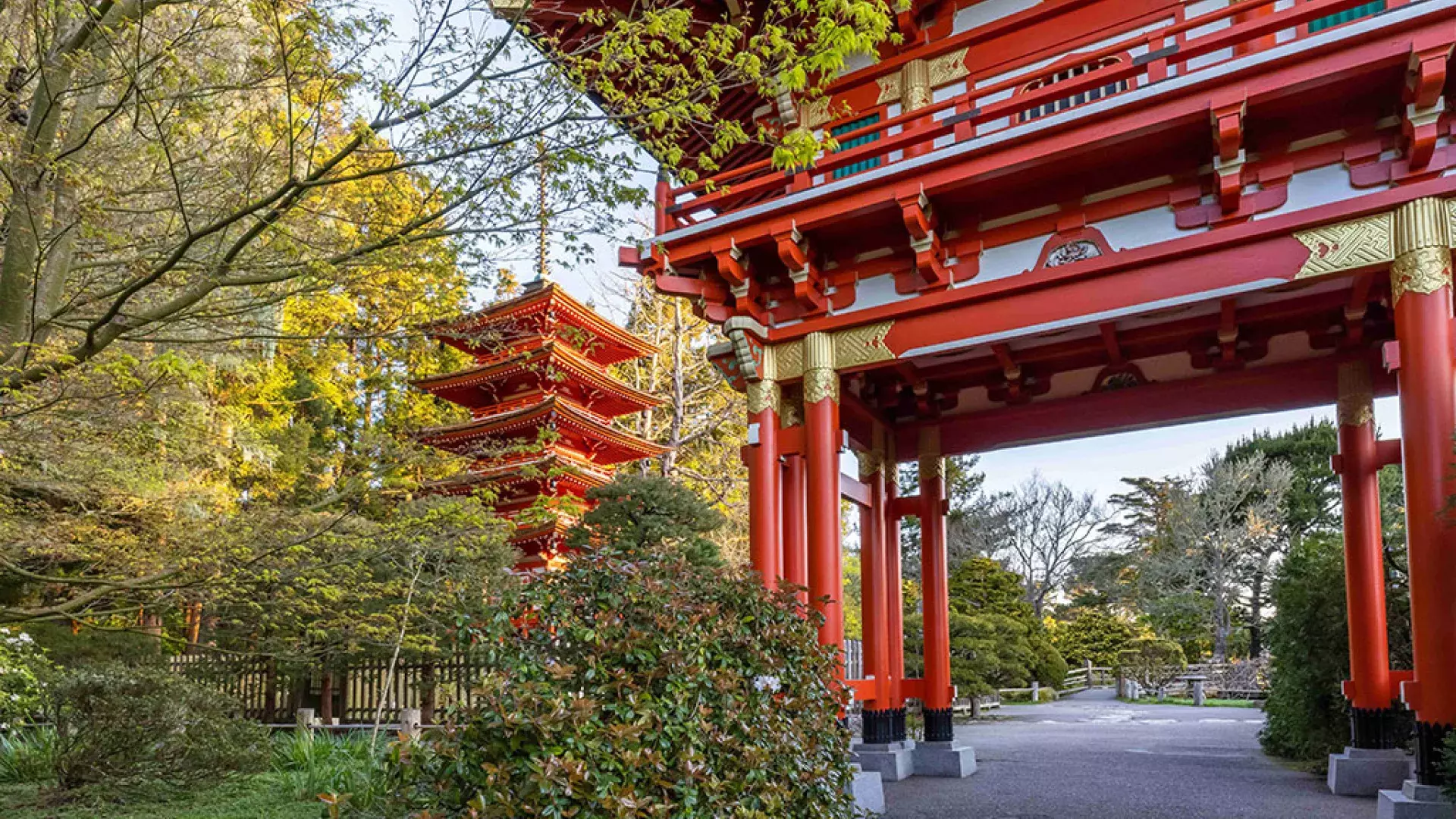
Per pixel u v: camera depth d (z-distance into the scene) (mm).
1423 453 7477
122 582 7504
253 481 17406
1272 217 8328
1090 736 17828
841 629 9742
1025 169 9000
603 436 24641
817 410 10195
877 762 11594
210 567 7797
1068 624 43188
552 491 22672
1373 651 10305
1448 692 7223
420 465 9289
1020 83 9273
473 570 12578
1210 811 9070
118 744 8680
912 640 26172
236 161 7754
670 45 11031
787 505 11359
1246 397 11359
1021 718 23734
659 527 11578
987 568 30453
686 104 6539
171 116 7387
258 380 19312
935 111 9578
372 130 5926
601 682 4305
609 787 3717
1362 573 10477
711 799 4238
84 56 6281
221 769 9375
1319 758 12969
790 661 5621
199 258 7676
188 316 6762
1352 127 8250
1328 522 36719
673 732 4219
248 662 16391
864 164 11508
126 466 10953
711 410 30047
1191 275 8656
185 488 12562
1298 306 10039
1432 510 7387
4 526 9391
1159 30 8609
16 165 6430
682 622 4660
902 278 10141
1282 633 13398
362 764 9688
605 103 7680
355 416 10234
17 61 6656
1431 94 7391
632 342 25812
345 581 11586
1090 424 12250
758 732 4871
